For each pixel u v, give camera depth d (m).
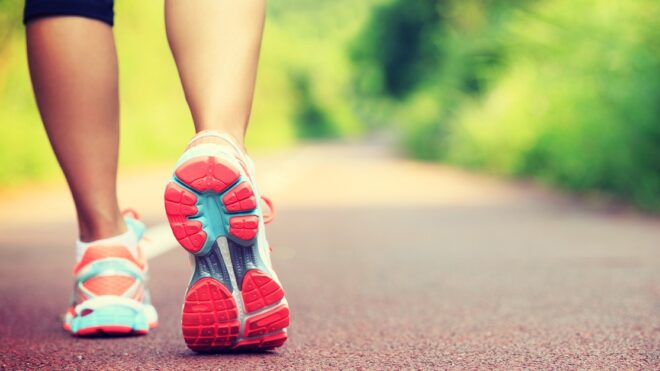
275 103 37.09
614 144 8.73
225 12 2.07
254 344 2.12
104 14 2.39
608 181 9.16
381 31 30.53
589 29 10.59
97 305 2.41
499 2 20.50
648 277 3.75
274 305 2.05
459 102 21.03
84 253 2.46
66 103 2.36
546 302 3.10
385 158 22.89
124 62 17.64
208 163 1.90
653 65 8.77
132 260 2.49
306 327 2.62
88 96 2.37
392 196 9.89
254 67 2.10
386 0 30.06
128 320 2.41
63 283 3.78
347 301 3.19
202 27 2.06
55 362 2.08
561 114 11.20
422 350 2.23
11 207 8.74
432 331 2.53
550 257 4.57
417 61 30.33
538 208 8.17
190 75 2.05
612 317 2.74
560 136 10.91
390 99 32.34
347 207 8.46
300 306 3.07
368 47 31.16
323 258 4.71
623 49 9.28
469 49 21.00
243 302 2.04
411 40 30.23
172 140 19.20
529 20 12.68
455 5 26.00
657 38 9.11
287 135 38.72
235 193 1.93
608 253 4.72
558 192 10.26
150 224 6.87
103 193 2.46
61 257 4.89
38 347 2.28
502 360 2.09
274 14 70.50
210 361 2.07
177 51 2.08
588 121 9.52
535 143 12.95
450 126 20.36
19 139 11.66
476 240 5.52
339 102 59.56
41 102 2.38
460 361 2.09
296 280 3.83
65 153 2.41
